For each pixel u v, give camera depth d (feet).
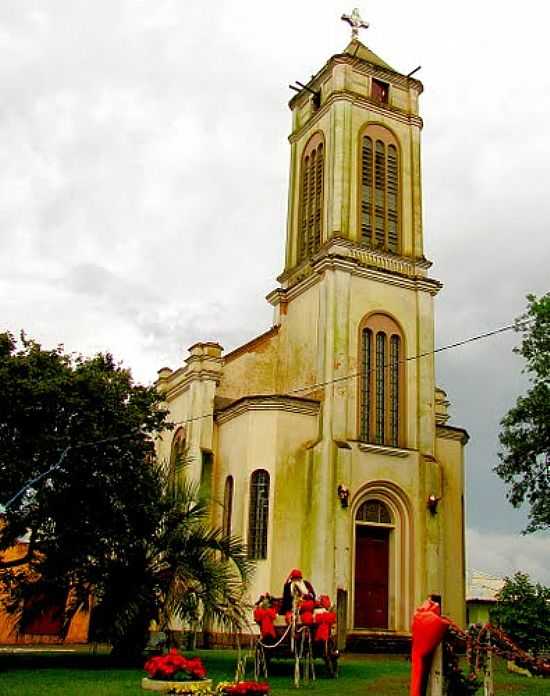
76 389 70.28
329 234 112.27
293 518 97.35
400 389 108.47
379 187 117.80
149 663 50.80
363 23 132.36
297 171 127.95
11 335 71.92
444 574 104.47
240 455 102.37
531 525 91.91
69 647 98.27
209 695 45.50
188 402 115.65
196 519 71.05
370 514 102.17
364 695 51.67
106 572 67.00
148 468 73.26
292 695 50.57
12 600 71.61
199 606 68.49
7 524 68.80
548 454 92.07
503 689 57.52
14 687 51.31
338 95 118.11
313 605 60.34
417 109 125.49
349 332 106.22
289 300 119.65
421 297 113.09
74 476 69.10
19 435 67.82
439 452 110.42
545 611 70.49
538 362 90.63
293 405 101.40
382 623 99.30
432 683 19.42
